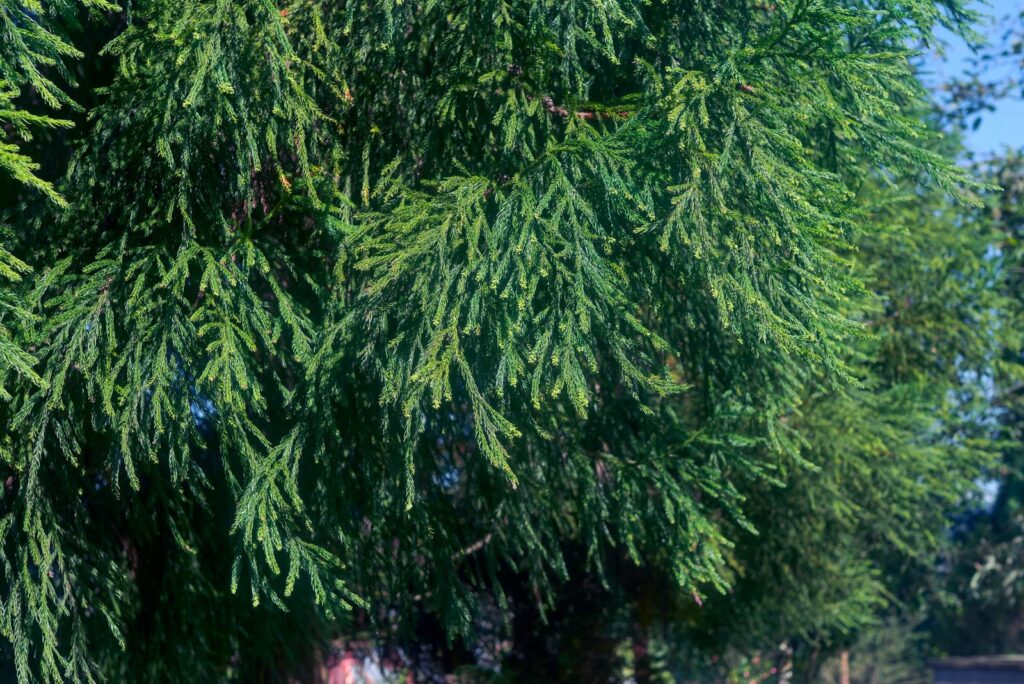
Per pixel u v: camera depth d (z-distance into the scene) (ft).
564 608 48.37
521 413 22.85
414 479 25.71
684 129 20.94
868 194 38.34
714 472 26.35
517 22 22.66
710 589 45.75
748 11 23.98
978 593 89.56
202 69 20.83
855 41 25.02
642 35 22.91
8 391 21.97
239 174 23.16
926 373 48.57
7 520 22.61
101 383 21.27
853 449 38.63
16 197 24.67
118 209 23.99
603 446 27.94
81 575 24.44
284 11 23.53
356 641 45.65
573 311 20.35
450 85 23.54
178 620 28.68
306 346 22.24
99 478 26.45
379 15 23.40
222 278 22.50
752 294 20.34
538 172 21.76
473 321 19.95
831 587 47.09
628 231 22.08
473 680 47.34
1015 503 88.63
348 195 24.63
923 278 47.52
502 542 28.58
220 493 28.76
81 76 25.57
